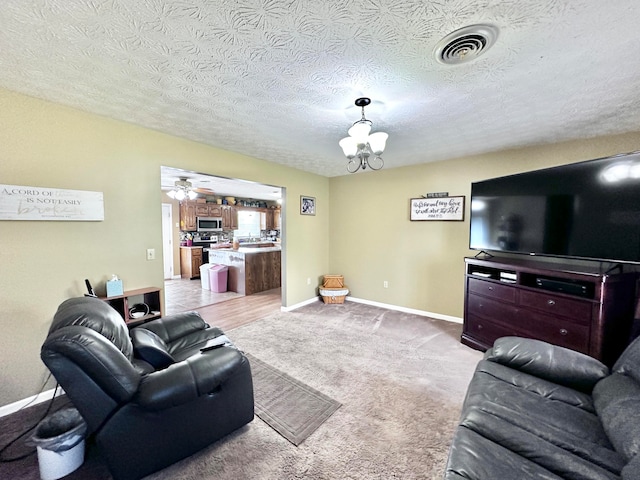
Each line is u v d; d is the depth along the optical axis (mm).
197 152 2939
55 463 1382
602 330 2037
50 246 2070
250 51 1398
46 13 1117
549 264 2566
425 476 1404
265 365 2531
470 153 3326
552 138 2760
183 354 1941
